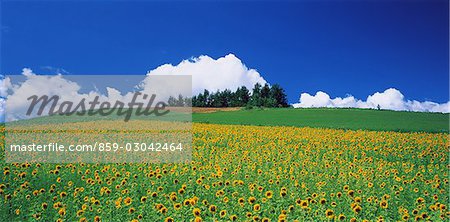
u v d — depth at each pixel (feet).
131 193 37.29
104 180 41.98
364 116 182.70
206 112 232.73
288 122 161.17
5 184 38.19
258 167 53.36
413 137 92.22
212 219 28.86
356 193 37.06
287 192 37.19
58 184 41.96
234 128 111.45
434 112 200.23
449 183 42.32
